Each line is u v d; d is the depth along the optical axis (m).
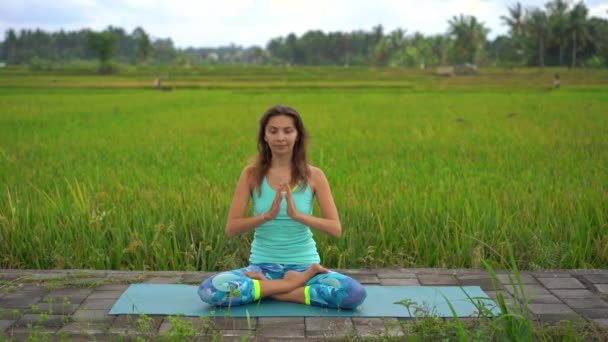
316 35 136.62
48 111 20.41
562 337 3.37
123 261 5.28
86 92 35.47
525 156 9.81
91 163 9.48
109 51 70.94
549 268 4.99
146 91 37.44
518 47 81.06
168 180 7.61
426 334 3.30
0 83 44.88
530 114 17.78
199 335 3.40
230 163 9.20
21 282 4.37
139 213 5.82
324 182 3.96
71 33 161.12
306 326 3.55
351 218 5.86
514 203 6.27
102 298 4.05
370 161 9.55
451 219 5.67
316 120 16.73
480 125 14.77
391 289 4.23
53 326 3.57
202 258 5.16
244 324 3.59
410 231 5.51
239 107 22.39
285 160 3.92
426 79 56.41
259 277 3.87
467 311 3.80
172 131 14.09
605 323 3.57
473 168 8.70
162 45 166.88
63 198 6.51
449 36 93.25
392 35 105.56
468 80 53.19
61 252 5.18
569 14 72.88
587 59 75.38
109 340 3.31
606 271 4.64
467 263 5.16
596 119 15.88
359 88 41.25
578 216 5.71
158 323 3.61
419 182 7.42
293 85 43.94
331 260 5.30
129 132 13.93
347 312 3.77
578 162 8.99
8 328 3.52
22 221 5.80
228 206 5.96
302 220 3.72
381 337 3.33
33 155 10.16
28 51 138.62
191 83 49.09
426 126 14.69
